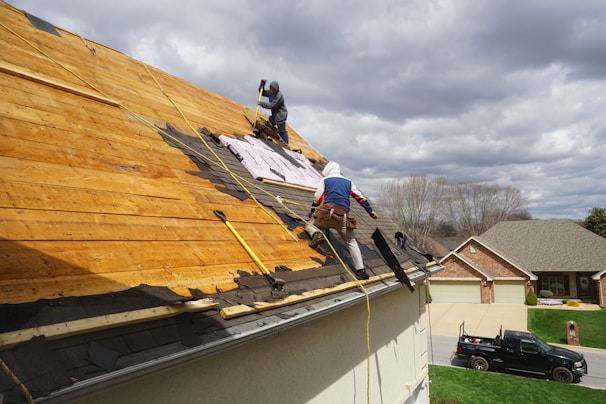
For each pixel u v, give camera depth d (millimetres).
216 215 4848
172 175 4910
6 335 2174
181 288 3373
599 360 20016
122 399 2807
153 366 2615
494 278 34469
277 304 4039
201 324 3189
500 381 16859
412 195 72312
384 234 9750
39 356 2197
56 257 2838
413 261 9445
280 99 10055
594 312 29844
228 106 9758
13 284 2473
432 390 15617
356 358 6363
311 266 5414
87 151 4113
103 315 2646
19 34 5305
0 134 3475
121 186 4020
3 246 2646
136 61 7773
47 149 3721
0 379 2006
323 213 5805
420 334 10469
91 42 6879
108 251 3209
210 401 3537
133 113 5520
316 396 5195
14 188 3100
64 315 2492
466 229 83375
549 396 15086
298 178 8359
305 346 4977
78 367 2305
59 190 3400
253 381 4062
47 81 4629
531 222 41469
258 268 4492
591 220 50531
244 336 3367
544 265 35938
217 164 6062
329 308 4703
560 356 17250
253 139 8648
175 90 7918
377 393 7188
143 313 2850
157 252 3582
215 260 4066
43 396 2061
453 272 35188
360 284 5789
